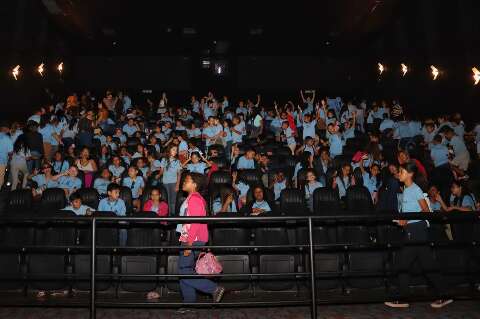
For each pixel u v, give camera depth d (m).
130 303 5.58
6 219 5.40
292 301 5.75
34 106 20.05
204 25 24.55
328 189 9.77
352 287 7.49
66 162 12.12
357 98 26.48
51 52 22.70
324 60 26.92
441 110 18.84
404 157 8.48
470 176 12.43
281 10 23.33
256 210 9.04
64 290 7.54
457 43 17.58
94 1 21.75
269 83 26.94
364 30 24.33
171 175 11.40
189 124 17.19
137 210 10.07
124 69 26.55
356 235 7.69
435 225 7.83
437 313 6.30
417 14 20.53
